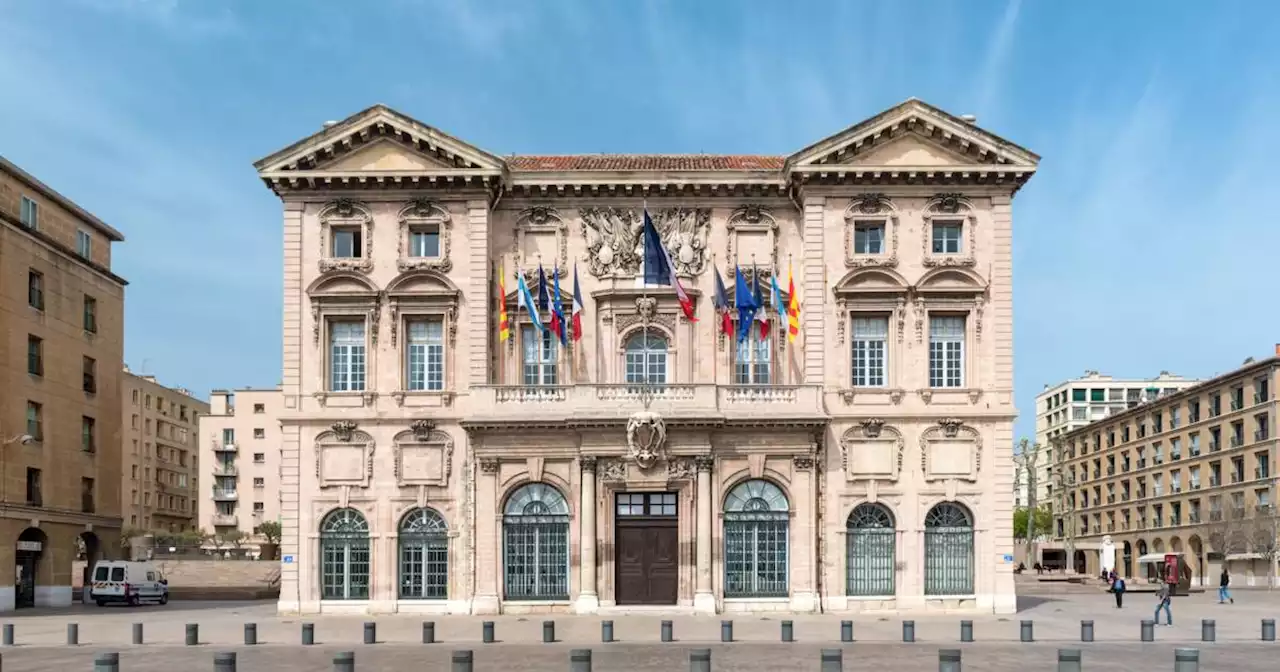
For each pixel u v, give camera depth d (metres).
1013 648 32.53
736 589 45.56
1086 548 124.19
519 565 45.72
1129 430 118.19
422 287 46.91
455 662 23.25
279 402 141.25
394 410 46.44
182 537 121.12
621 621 42.06
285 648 33.75
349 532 46.25
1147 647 32.84
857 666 27.95
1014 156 46.62
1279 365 90.50
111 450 66.88
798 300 47.72
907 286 46.50
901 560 45.66
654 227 46.84
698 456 45.09
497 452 45.69
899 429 46.22
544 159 52.19
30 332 58.34
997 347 46.59
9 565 55.56
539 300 46.41
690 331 47.50
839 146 46.28
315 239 47.34
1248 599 63.56
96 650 33.44
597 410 45.06
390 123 46.62
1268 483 91.19
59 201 61.72
